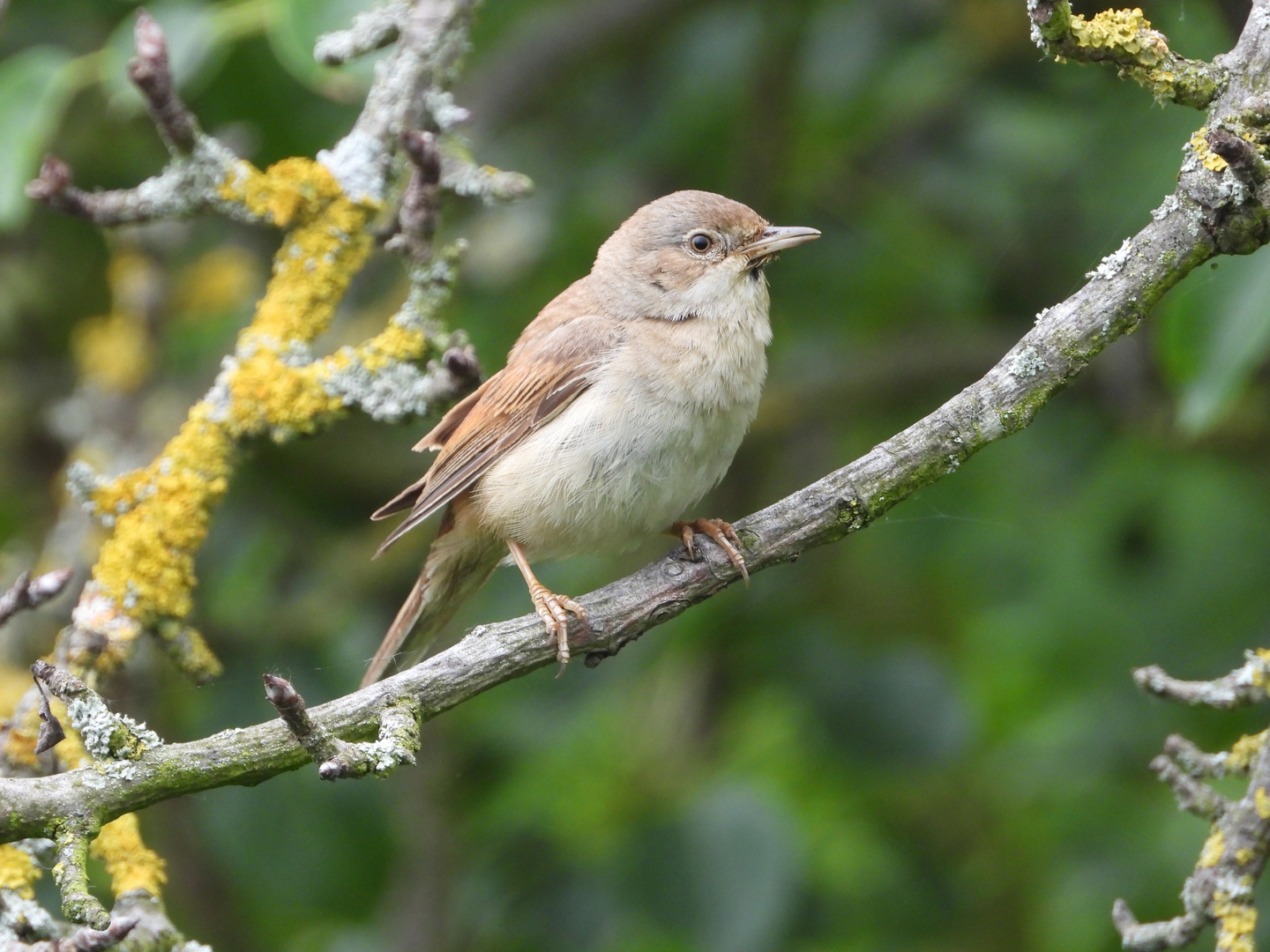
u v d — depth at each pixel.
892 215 12.92
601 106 13.01
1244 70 6.51
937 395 12.41
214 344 12.19
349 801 11.22
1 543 12.06
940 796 11.75
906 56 12.39
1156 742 11.05
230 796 11.16
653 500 8.55
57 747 7.15
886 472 6.87
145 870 6.81
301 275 8.27
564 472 8.48
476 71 12.27
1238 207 6.43
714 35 12.53
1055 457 12.27
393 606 11.95
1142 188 11.46
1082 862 10.95
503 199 8.20
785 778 11.62
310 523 12.27
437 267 8.11
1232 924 6.03
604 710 11.76
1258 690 6.39
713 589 6.93
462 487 8.74
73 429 11.53
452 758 11.35
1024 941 11.02
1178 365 8.26
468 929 10.84
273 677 5.50
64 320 12.62
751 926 9.87
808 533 6.93
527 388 8.77
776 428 12.22
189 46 8.74
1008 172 12.57
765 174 12.52
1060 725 11.55
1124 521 11.59
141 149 11.98
